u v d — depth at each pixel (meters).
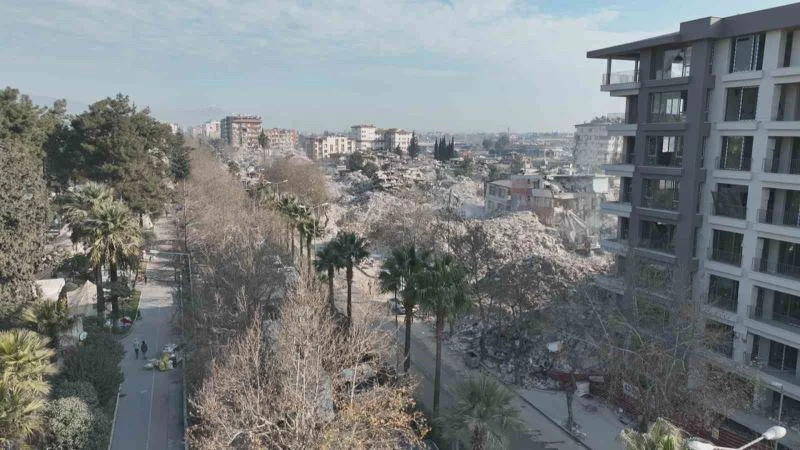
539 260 56.66
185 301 51.06
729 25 37.44
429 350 51.44
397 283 39.72
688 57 40.34
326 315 39.31
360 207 119.88
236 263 47.31
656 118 42.62
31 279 41.28
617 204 46.47
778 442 32.84
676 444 18.14
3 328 37.41
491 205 122.56
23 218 40.38
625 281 40.16
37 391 27.56
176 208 96.19
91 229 48.34
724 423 35.88
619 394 39.78
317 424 26.34
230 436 24.64
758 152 36.31
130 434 34.09
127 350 48.25
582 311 44.00
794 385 33.59
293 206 70.12
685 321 34.72
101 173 74.12
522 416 39.19
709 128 39.28
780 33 34.81
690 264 40.09
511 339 49.94
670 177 41.16
